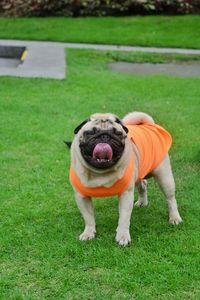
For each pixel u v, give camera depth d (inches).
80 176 82.4
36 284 77.7
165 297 74.7
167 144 90.6
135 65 209.0
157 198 100.0
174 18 285.3
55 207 97.0
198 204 97.3
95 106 151.1
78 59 208.5
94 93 164.6
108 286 76.9
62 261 82.0
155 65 210.1
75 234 88.5
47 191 102.7
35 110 145.7
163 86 175.2
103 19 285.9
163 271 79.0
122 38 247.3
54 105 150.8
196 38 250.7
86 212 86.6
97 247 84.7
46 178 107.6
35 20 288.0
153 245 85.0
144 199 97.0
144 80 182.5
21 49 231.9
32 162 114.4
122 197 84.5
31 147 121.7
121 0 299.7
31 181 106.5
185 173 109.7
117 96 162.1
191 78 187.5
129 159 82.2
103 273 79.2
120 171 81.7
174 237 87.2
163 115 143.9
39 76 180.7
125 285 76.6
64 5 301.1
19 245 86.1
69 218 93.6
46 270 80.1
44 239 87.4
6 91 163.2
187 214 94.2
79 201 85.7
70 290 76.5
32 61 201.6
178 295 74.9
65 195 101.3
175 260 81.2
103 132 78.5
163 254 82.9
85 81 177.8
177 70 202.4
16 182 106.0
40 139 125.9
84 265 81.0
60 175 108.7
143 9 300.5
